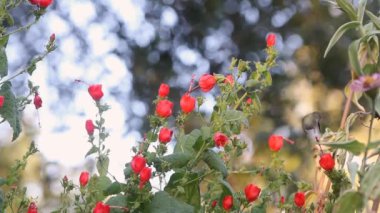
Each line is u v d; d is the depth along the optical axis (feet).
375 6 20.11
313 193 7.54
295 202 7.08
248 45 27.37
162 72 26.81
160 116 6.42
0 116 6.80
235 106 7.01
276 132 24.81
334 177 6.61
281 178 7.14
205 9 27.50
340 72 26.05
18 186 7.07
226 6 27.53
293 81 26.23
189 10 27.48
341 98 26.05
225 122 6.76
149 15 27.35
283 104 25.70
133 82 26.66
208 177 7.01
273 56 7.12
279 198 7.45
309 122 7.48
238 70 6.99
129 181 6.22
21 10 23.36
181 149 6.72
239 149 6.91
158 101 6.62
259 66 7.10
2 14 7.00
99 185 6.48
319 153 7.37
